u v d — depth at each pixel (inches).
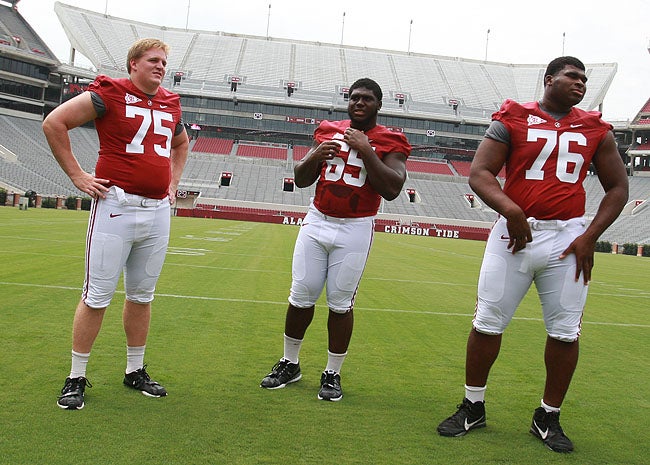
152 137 124.8
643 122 1811.0
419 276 434.6
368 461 98.1
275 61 2074.3
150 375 139.7
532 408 135.0
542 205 114.2
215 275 337.7
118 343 166.7
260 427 110.8
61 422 106.7
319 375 150.8
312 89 1962.4
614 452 110.7
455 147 1998.0
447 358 177.8
